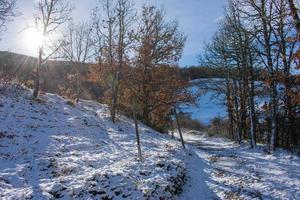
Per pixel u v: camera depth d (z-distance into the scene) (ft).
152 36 112.57
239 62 89.04
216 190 48.34
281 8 66.80
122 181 37.81
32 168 40.98
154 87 114.62
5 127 56.29
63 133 62.28
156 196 36.96
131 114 116.47
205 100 262.47
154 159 52.49
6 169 39.17
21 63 141.18
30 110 73.20
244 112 105.91
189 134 165.17
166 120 121.60
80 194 33.83
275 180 51.34
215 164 66.69
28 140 52.75
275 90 71.61
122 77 108.06
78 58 120.78
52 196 32.81
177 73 117.19
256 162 64.23
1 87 82.48
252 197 44.78
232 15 90.43
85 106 106.22
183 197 43.70
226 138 136.98
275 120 71.82
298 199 43.88
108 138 69.51
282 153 68.18
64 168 41.50
